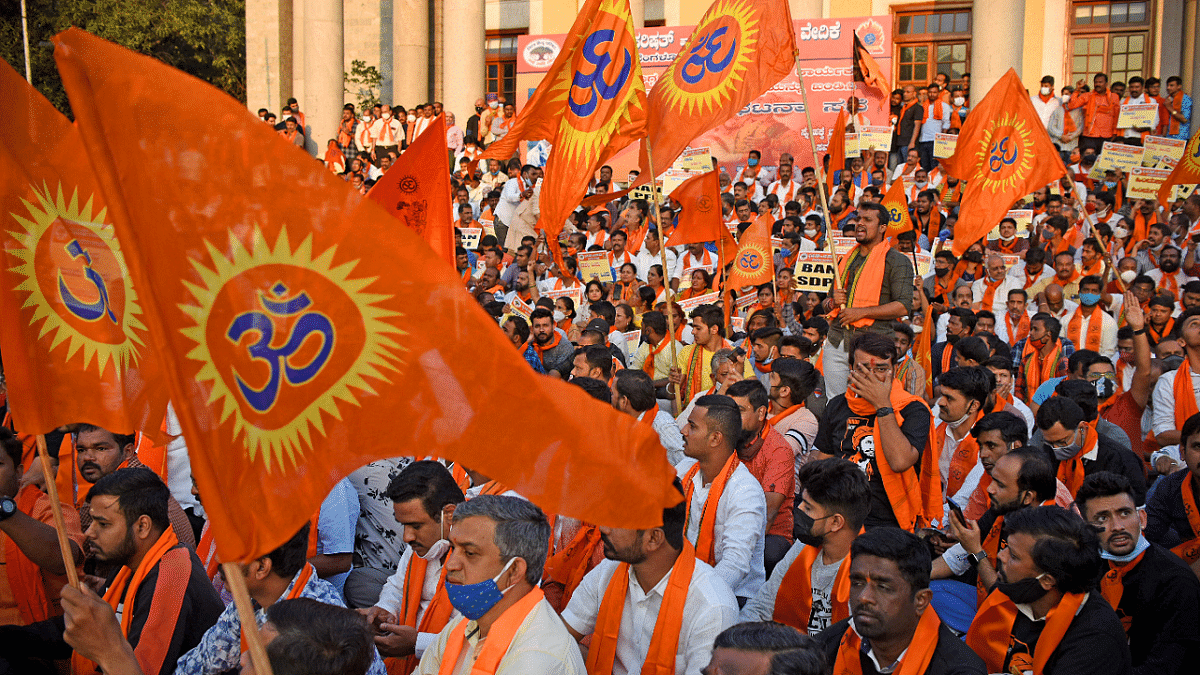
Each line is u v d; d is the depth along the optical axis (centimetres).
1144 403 793
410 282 259
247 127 244
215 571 494
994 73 1898
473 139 2112
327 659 276
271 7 2775
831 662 370
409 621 444
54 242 309
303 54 2673
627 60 707
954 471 612
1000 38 1891
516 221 1748
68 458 595
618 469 273
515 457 267
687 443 479
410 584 449
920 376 731
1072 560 370
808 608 417
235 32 3147
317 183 251
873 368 506
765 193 1834
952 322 973
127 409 317
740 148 1986
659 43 2070
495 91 2747
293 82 2817
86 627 284
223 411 240
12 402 300
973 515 545
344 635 282
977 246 1225
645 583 387
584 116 716
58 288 310
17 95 301
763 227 1047
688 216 1094
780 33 734
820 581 416
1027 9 2280
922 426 509
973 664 338
